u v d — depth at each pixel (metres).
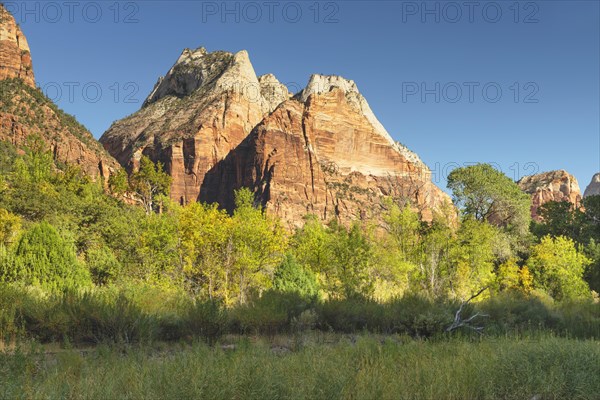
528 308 17.36
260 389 4.93
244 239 22.34
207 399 4.79
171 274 22.12
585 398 5.89
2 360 6.51
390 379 6.03
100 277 20.53
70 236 26.61
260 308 13.12
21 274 13.30
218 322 11.89
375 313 14.59
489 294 26.91
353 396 5.36
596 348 7.69
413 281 27.08
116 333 10.19
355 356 7.75
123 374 5.81
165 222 23.00
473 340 12.22
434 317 13.20
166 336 11.48
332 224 27.47
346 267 23.11
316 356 7.21
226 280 21.58
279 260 22.98
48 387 5.09
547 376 6.16
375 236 27.70
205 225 21.86
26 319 10.24
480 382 5.95
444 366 6.80
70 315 10.36
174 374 5.29
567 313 18.09
